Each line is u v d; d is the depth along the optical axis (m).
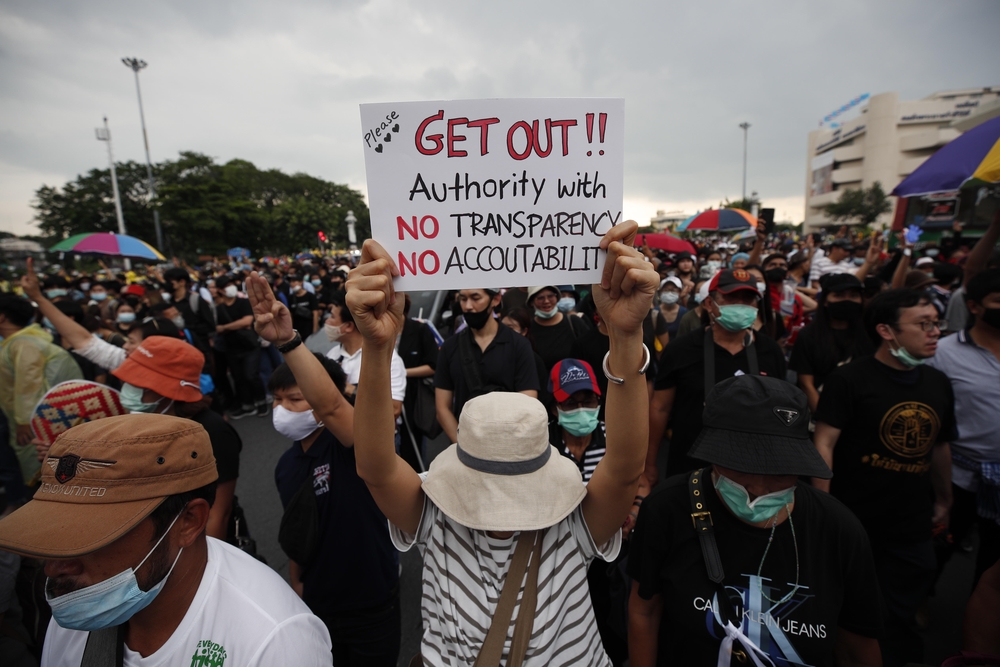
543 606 1.32
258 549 3.83
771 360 2.92
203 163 58.47
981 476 2.58
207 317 6.79
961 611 2.99
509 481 1.31
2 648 1.67
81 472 1.06
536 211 1.31
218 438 2.22
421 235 1.32
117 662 1.21
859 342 3.61
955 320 4.82
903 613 2.35
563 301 5.62
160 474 1.11
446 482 1.39
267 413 6.88
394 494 1.41
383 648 2.24
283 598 1.31
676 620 1.55
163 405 2.19
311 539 2.08
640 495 2.71
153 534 1.11
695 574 1.53
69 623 1.08
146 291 8.63
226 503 2.21
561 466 1.44
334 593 2.14
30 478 3.26
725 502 1.51
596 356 3.61
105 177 50.97
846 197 54.91
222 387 6.99
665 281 5.40
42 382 3.24
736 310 2.73
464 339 3.35
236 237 50.25
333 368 2.28
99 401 2.13
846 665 1.58
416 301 6.80
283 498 2.29
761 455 1.39
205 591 1.23
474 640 1.30
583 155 1.29
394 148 1.29
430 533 1.47
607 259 1.23
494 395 1.41
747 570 1.48
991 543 2.59
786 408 1.44
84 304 8.96
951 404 2.34
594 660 1.41
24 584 1.70
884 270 7.04
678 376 3.00
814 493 1.53
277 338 1.87
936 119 65.00
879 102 66.62
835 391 2.44
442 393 3.44
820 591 1.44
